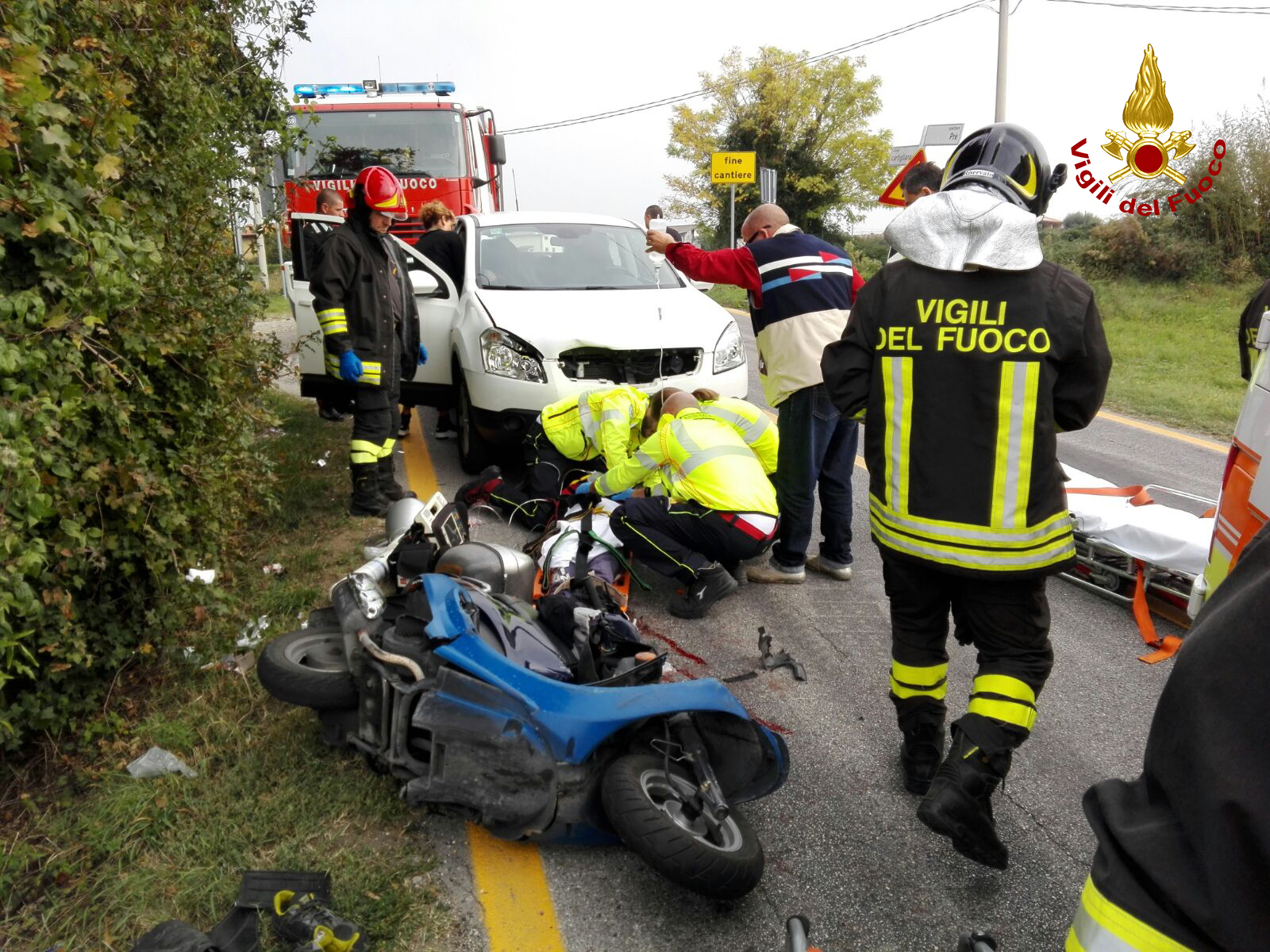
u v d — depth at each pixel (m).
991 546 2.58
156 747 3.17
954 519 2.60
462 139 11.74
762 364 4.69
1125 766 3.40
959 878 2.80
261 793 2.99
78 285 2.96
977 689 2.67
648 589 4.87
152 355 3.45
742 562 5.36
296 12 5.38
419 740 2.88
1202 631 1.23
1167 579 4.67
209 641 3.84
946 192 2.65
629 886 2.72
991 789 2.57
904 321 2.64
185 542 3.83
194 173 4.22
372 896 2.59
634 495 4.90
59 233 2.87
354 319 5.42
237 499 4.39
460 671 2.76
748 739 2.86
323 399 7.87
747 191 31.27
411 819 2.92
